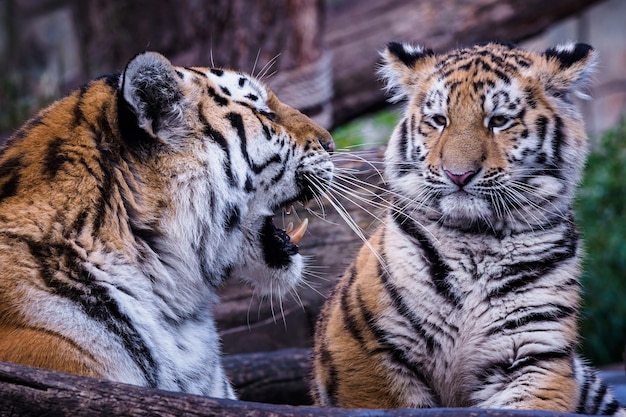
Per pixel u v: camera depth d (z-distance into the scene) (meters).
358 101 19.72
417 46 10.87
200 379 7.80
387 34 19.69
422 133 9.81
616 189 18.77
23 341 6.60
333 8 20.70
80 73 20.17
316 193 8.46
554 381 8.95
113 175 7.21
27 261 6.82
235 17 17.08
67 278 6.88
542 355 9.08
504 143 9.44
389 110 22.59
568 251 9.41
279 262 8.42
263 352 12.81
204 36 17.27
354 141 20.16
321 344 9.98
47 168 7.09
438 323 9.30
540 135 9.54
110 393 6.04
